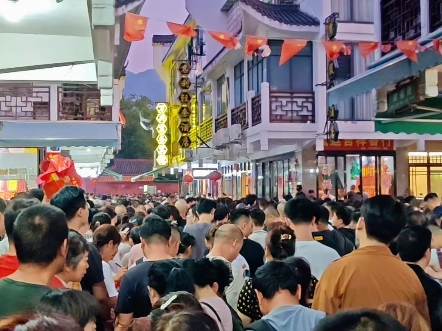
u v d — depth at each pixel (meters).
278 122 17.80
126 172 50.38
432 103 9.33
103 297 4.74
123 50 8.18
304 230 5.22
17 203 4.80
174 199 18.03
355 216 7.54
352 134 18.06
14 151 15.90
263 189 24.61
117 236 5.98
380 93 10.24
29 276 3.26
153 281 3.89
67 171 7.34
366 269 3.70
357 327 1.91
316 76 18.00
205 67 26.02
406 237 4.21
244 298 4.58
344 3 18.17
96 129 14.17
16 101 14.17
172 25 7.40
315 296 3.91
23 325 1.80
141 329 2.72
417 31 8.96
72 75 9.88
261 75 19.38
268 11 17.88
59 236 3.30
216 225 7.11
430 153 20.20
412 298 3.61
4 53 7.60
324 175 19.52
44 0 6.41
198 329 2.17
